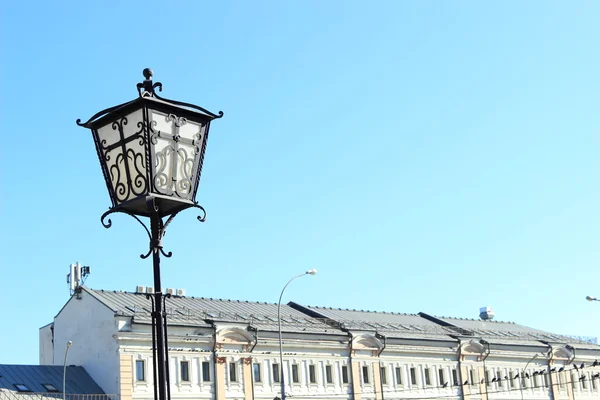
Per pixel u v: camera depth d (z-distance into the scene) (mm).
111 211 8953
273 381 59688
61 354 57656
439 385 71312
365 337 66250
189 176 9133
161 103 8859
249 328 58719
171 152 8969
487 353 75750
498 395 75812
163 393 8375
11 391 49750
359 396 64375
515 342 80312
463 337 74625
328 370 63469
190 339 55094
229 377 56938
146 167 8719
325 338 63812
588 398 86125
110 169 9109
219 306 64688
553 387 82000
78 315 56688
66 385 52562
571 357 85000
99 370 53844
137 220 9008
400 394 67625
